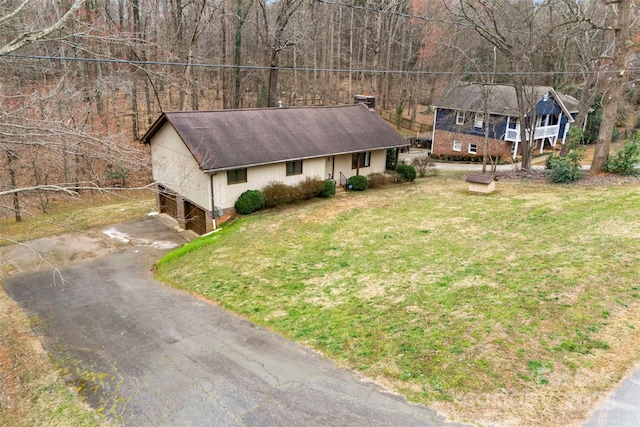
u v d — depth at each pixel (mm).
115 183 23531
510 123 32938
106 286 13773
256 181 19672
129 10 23438
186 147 18719
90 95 19891
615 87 20625
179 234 19438
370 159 24922
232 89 33656
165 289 13188
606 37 27688
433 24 41062
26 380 8547
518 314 8664
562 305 8758
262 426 6559
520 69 25281
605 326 7949
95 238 18734
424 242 14500
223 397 7391
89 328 10727
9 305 12469
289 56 44688
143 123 31266
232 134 19609
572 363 7094
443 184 24828
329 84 50188
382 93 51625
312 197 21578
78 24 11203
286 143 20609
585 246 11859
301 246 15289
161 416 7070
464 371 7246
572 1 23672
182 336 9898
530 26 23391
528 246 12703
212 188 18219
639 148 20922
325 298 11086
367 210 19297
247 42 40594
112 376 8422
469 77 35750
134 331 10367
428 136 42969
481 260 12078
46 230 19453
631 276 9664
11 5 11242
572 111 36875
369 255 13836
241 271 13602
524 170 25703
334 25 49375
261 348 8977
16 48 8070
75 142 10086
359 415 6578
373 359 8062
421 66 45906
